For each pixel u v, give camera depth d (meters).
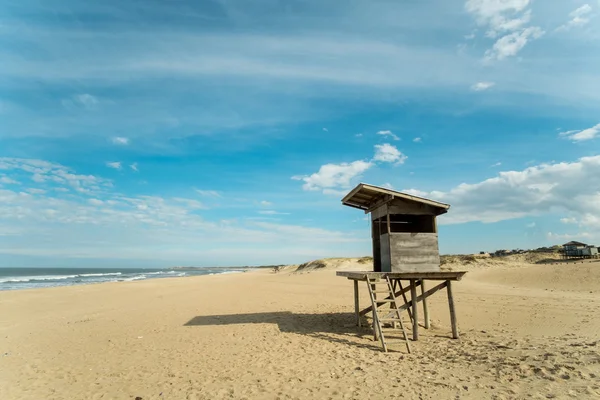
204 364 9.31
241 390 7.36
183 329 13.95
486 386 6.71
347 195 13.58
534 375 6.96
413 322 11.71
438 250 12.15
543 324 12.95
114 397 7.28
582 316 14.18
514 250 72.81
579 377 6.57
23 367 9.45
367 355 9.73
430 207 12.54
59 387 7.94
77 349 11.22
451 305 11.84
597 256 50.75
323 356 9.73
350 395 6.81
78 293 28.62
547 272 32.59
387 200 12.31
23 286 44.44
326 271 54.59
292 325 14.38
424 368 8.26
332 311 17.92
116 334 13.29
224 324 14.82
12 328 14.83
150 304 21.62
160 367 9.18
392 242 11.95
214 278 53.81
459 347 10.16
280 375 8.19
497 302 19.05
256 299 23.16
